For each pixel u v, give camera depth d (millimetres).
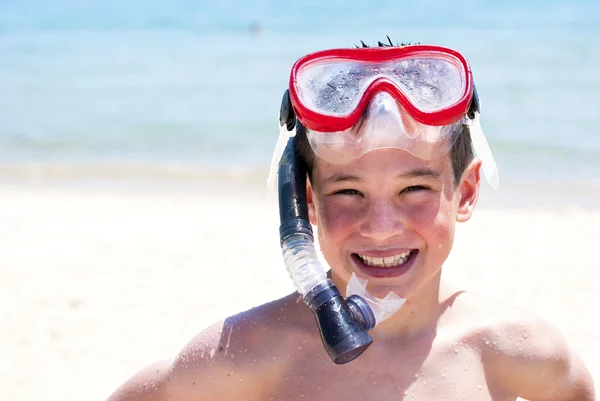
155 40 33875
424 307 2801
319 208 2574
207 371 2742
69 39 35062
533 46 25891
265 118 16391
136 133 15219
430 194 2490
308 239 2396
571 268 6871
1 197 10094
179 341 5277
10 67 25812
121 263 7059
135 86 21141
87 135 15078
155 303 5996
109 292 6266
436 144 2441
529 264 7000
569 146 13023
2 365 4938
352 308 2262
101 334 5414
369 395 2703
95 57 27906
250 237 7949
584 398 3193
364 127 2350
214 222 8609
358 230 2473
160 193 10406
